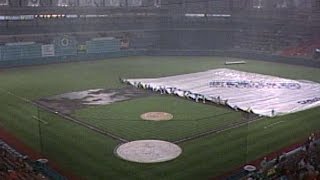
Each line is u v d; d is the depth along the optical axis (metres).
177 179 31.30
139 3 102.12
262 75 72.00
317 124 44.25
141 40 102.12
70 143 38.47
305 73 74.62
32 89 61.22
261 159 34.84
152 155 35.62
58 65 85.12
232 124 44.03
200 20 102.69
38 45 86.00
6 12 88.62
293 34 96.56
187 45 103.88
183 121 44.94
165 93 58.22
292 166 30.78
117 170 32.81
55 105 51.84
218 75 71.69
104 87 62.44
